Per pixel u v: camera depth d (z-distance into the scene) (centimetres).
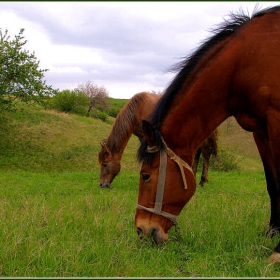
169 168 350
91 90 4919
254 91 346
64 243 376
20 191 819
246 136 1914
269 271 313
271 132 343
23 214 495
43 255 333
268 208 579
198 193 800
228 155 1584
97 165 1812
